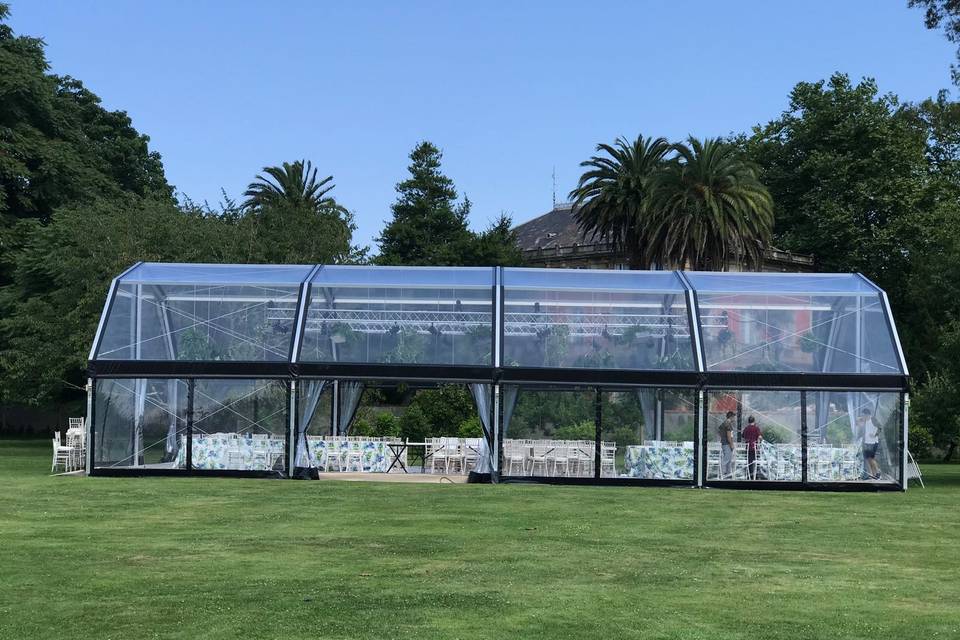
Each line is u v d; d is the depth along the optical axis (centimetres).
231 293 2931
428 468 3203
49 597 1188
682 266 6231
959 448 4731
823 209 6594
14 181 5428
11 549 1527
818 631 1071
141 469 2805
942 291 4778
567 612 1140
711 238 6153
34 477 2739
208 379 2844
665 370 2820
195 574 1339
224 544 1599
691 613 1148
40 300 4250
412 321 2908
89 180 5619
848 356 2830
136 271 3014
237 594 1212
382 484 2672
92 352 2839
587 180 6900
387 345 2878
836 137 6738
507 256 7281
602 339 2873
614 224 6862
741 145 7525
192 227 4106
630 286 2970
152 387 2847
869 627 1092
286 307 2927
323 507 2119
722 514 2117
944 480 3247
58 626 1051
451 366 2847
